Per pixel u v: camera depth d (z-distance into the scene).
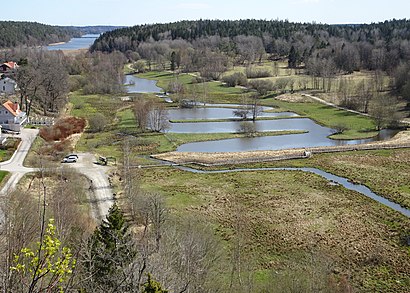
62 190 53.59
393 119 113.62
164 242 36.19
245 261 46.09
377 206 63.88
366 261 48.06
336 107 139.12
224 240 52.03
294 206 63.66
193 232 43.28
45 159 77.62
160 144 97.12
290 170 81.56
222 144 100.56
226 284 39.38
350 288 40.91
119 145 95.31
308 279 41.00
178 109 138.62
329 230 55.84
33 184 65.00
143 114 107.88
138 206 55.09
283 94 158.75
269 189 70.94
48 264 10.69
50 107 126.56
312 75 180.25
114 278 19.86
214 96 157.50
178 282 24.08
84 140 98.31
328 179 76.44
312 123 122.06
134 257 24.12
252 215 60.19
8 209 33.03
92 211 56.59
